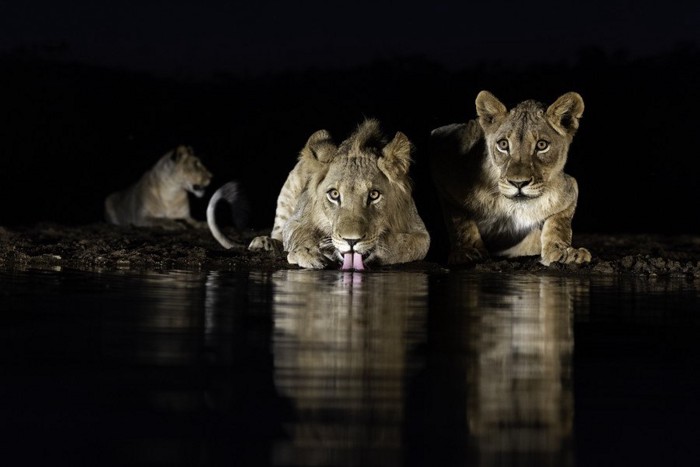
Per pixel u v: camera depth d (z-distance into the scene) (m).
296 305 6.99
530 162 9.98
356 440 3.87
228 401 4.36
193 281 8.41
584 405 4.46
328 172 9.73
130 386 4.57
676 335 6.22
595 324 6.56
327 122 27.09
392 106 26.66
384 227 9.69
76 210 22.12
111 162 26.33
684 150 23.53
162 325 6.07
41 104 27.70
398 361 5.18
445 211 10.77
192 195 22.12
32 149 26.03
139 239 12.40
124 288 7.82
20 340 5.54
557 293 8.12
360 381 4.74
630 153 23.25
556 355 5.48
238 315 6.50
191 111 28.34
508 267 10.11
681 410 4.42
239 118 27.92
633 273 9.95
